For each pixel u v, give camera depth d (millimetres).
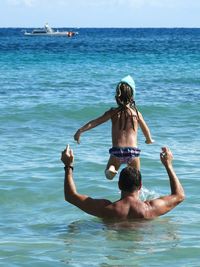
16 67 43906
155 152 13289
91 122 8789
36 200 9625
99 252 7133
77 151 13492
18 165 11922
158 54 65062
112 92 27406
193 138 15469
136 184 8406
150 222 8266
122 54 64750
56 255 7012
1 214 8930
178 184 8586
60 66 45531
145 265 6668
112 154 8727
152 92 27703
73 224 8391
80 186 10375
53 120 18672
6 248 7262
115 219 8258
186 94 26828
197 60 54656
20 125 17531
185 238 7637
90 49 76312
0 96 24703
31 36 157875
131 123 8828
